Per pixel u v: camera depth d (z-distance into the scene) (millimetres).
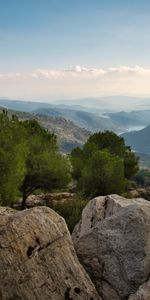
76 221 36938
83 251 15984
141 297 13438
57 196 70250
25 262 13750
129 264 14742
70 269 14312
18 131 52094
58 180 58875
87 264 15570
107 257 15422
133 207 16078
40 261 13977
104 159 69000
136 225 15422
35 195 71625
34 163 57094
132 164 88000
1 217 15148
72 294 13852
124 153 88375
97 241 15961
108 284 14930
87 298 14008
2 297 13242
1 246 13836
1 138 47844
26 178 58062
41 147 60000
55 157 59719
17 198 51281
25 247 14016
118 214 16375
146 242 14992
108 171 67938
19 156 48438
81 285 14172
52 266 14070
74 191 80688
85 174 69250
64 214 43500
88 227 20344
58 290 13742
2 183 47500
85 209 21672
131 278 14531
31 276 13617
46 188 60219
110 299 14547
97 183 68438
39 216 14930
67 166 60062
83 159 78500
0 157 46594
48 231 14695
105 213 20438
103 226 16266
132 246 15016
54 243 14578
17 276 13508
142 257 14727
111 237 15656
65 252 14609
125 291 14539
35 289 13500
